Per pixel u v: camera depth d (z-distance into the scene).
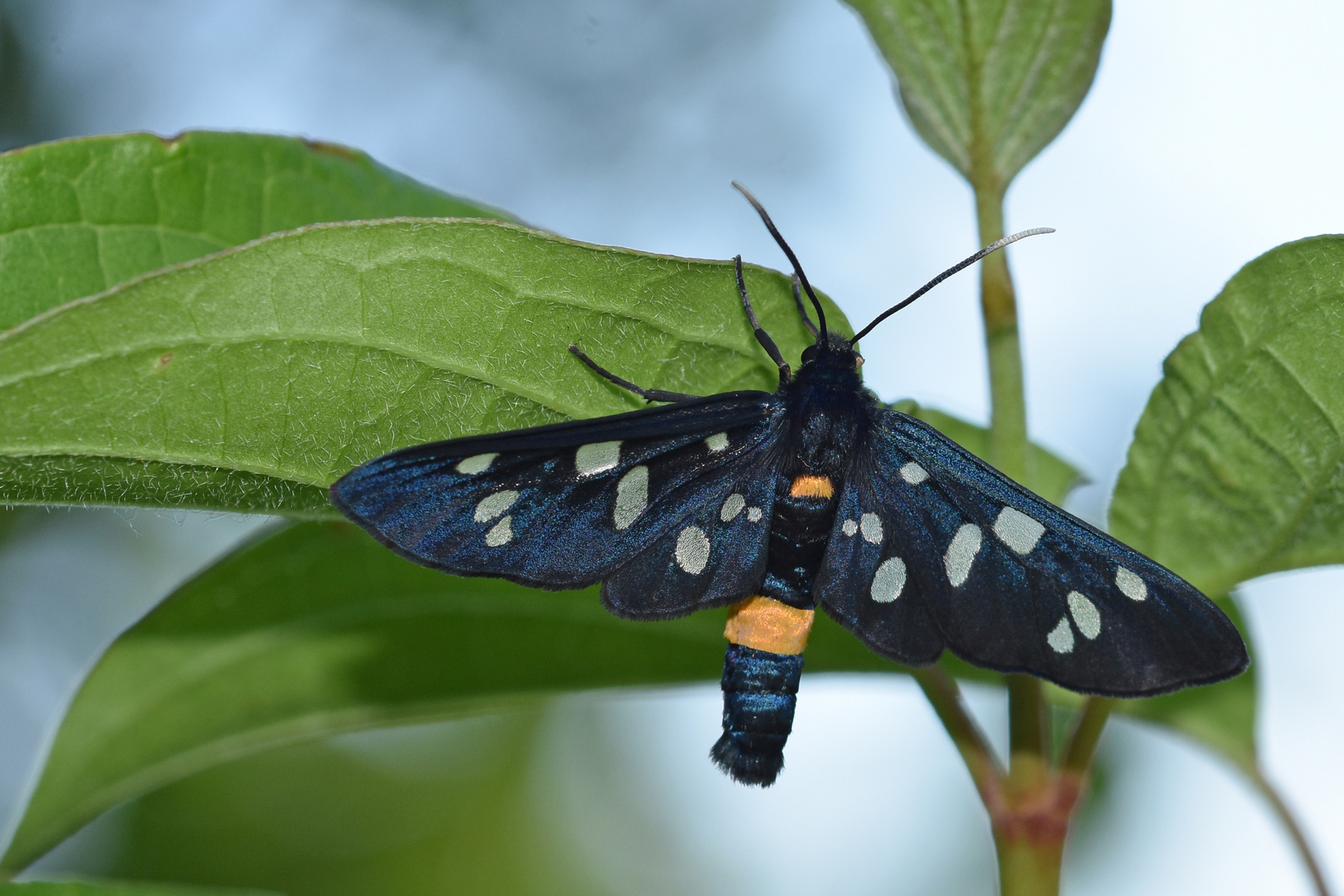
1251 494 0.17
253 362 0.16
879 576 0.17
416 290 0.16
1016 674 0.17
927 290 0.17
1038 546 0.17
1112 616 0.17
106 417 0.16
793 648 0.17
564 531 0.17
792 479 0.17
